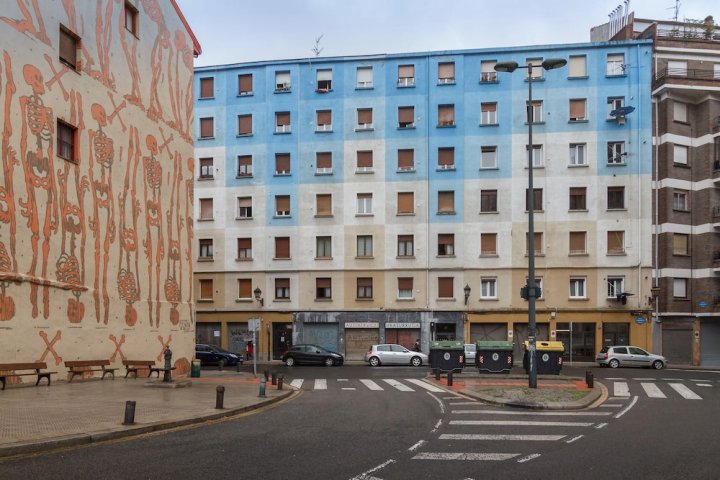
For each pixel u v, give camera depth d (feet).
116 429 35.50
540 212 129.70
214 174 140.26
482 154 133.08
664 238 127.03
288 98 139.13
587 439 36.14
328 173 136.15
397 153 134.92
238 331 137.28
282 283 136.87
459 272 131.13
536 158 131.34
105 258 74.43
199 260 139.44
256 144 139.44
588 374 69.10
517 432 38.73
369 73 137.80
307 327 135.33
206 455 30.25
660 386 73.67
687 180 129.29
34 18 63.26
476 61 134.62
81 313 69.51
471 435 37.40
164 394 57.36
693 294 127.34
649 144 128.77
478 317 129.90
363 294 134.21
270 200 137.90
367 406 53.62
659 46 132.36
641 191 128.06
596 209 128.57
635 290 126.82
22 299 60.34
